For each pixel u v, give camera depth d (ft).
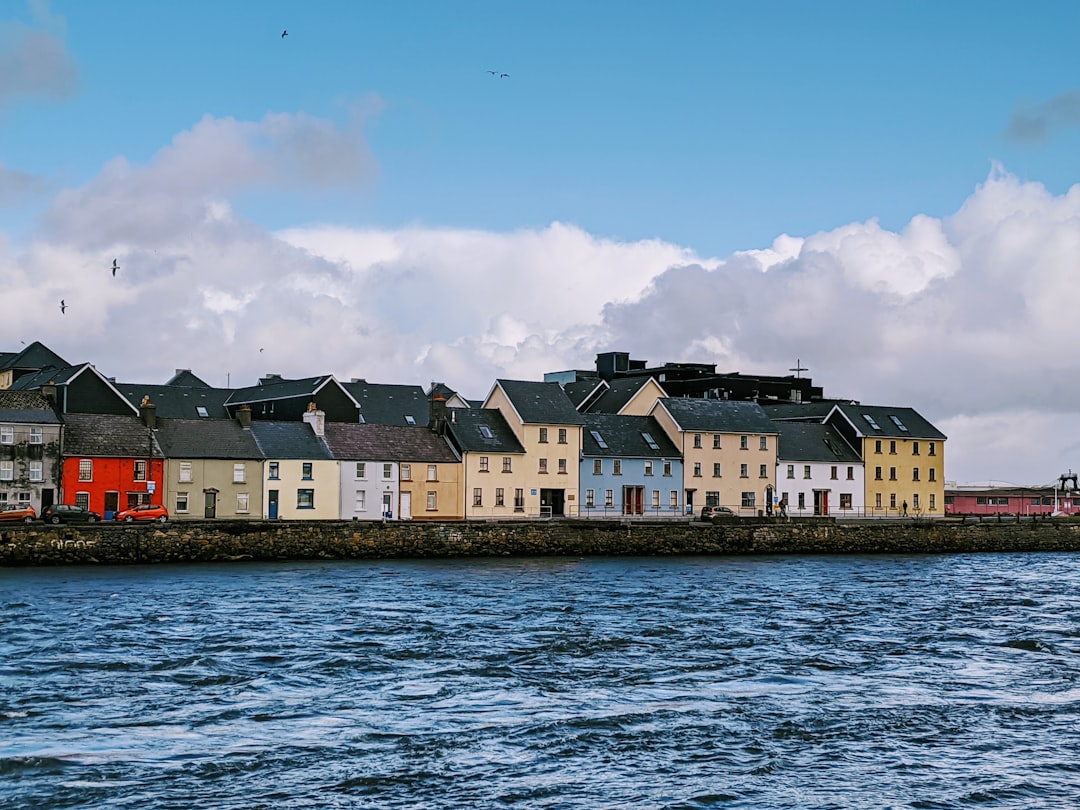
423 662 139.44
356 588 222.07
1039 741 106.32
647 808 87.97
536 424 397.19
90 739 102.47
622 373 581.12
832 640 161.48
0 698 116.98
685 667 138.51
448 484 379.96
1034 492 609.01
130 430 342.23
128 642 150.30
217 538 283.38
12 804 86.69
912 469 481.46
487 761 97.91
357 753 99.50
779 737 105.91
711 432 433.07
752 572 276.41
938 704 119.34
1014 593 233.14
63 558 268.00
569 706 116.67
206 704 115.96
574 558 313.12
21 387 443.73
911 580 261.85
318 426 367.45
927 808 88.89
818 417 490.08
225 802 87.86
